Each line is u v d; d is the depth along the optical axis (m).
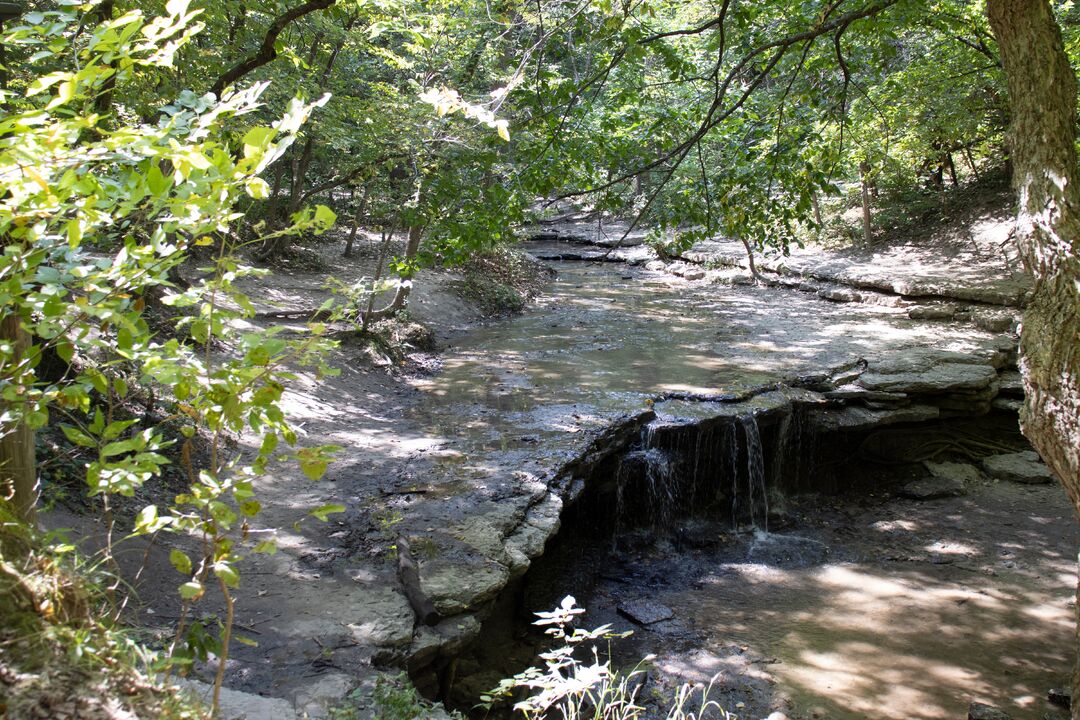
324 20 14.18
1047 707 7.86
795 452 13.00
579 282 25.80
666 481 11.51
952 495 12.80
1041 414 5.33
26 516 3.39
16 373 2.50
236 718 4.09
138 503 7.60
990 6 5.60
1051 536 11.47
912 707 7.82
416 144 13.84
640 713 7.52
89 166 2.68
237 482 2.58
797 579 10.40
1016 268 21.23
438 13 14.92
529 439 10.94
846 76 8.88
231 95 2.56
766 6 9.69
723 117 8.20
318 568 7.36
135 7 8.49
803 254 26.44
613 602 9.67
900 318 19.34
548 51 8.83
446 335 17.88
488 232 8.47
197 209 2.32
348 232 22.89
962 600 9.86
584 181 8.81
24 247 2.42
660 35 7.98
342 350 13.99
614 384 13.66
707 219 9.03
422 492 9.17
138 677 2.54
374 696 5.53
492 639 8.52
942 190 26.36
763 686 8.05
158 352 2.50
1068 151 5.36
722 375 14.10
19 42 2.50
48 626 2.37
